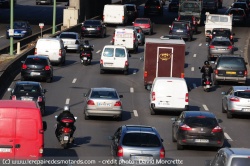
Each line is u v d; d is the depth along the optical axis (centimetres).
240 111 10194
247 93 10262
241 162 5034
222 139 7819
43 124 6469
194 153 7744
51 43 15200
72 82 13312
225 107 10631
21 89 9850
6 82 12625
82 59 15638
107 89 9875
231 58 13450
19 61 14462
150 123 9706
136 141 6250
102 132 8862
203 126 7788
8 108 5819
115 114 9638
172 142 8394
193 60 17012
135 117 10162
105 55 14388
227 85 13700
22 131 5819
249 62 16450
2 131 5794
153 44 12562
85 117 9762
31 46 17088
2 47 18000
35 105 5994
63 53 15512
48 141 8125
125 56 14412
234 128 9631
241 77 13375
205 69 13038
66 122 7675
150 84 12706
